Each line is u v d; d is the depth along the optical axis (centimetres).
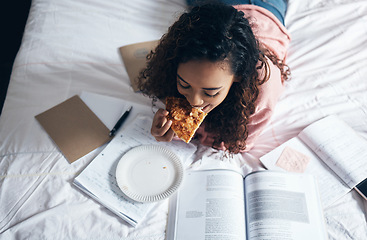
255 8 106
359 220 91
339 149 101
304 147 104
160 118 96
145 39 124
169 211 92
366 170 97
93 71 116
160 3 130
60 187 93
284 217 88
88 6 127
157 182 94
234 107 89
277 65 98
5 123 103
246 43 70
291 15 131
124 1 129
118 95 113
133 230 88
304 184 94
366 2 131
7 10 182
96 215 89
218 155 103
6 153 97
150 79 99
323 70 120
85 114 106
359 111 112
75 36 121
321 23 129
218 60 64
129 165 96
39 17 124
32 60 115
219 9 68
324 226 88
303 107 114
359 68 120
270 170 96
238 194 92
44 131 102
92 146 100
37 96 109
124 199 91
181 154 101
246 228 89
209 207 90
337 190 96
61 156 98
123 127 105
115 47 121
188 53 64
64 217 88
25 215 88
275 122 112
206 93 73
